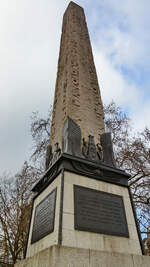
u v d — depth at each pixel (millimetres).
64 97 7516
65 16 12602
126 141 14414
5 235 14234
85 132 6387
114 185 5039
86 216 4125
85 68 8969
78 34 10672
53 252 3117
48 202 4641
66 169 4551
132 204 4957
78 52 9477
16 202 14914
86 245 3730
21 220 13758
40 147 14969
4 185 15883
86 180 4695
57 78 9469
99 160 5527
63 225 3748
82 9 13047
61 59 10055
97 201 4477
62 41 11133
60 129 6672
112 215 4445
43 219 4605
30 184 14312
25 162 15633
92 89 8258
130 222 4605
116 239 4148
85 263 3225
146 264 3791
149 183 12008
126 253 3758
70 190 4309
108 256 3510
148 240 12008
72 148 5215
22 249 13789
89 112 7203
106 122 15492
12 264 13227
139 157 12867
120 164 12914
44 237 4191
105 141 6309
